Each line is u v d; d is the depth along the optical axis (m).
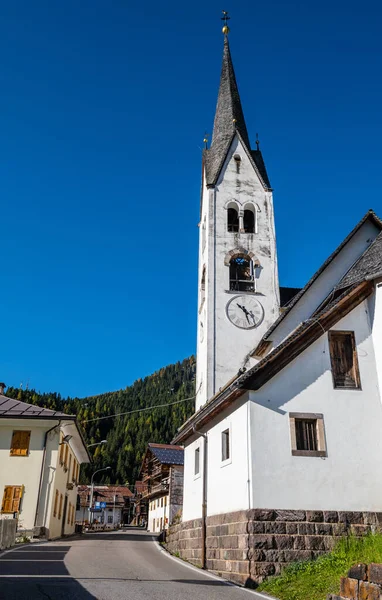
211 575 14.70
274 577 13.01
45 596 9.70
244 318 30.73
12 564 14.71
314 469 14.59
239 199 34.88
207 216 34.09
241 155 36.50
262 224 34.12
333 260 21.72
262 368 15.34
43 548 21.00
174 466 46.81
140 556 19.48
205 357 30.25
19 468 30.06
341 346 16.41
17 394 145.88
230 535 15.01
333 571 12.14
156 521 56.72
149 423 148.50
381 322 16.09
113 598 9.76
